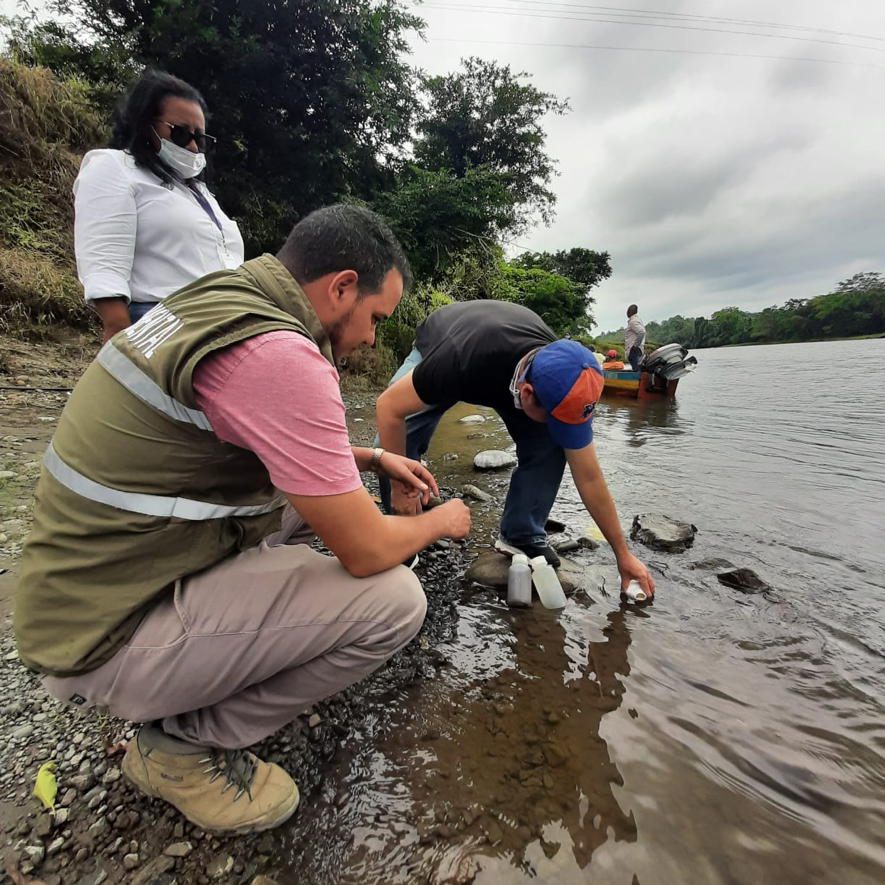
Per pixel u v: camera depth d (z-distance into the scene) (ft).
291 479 3.11
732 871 3.48
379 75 26.81
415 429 7.81
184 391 2.89
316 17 23.50
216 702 3.49
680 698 5.03
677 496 10.64
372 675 5.37
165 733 3.46
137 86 6.29
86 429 3.03
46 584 3.01
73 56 23.95
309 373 3.11
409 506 5.88
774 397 28.40
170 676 3.14
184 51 22.27
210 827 3.57
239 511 3.42
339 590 3.58
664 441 16.55
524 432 6.78
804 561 7.67
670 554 7.93
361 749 4.46
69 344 16.69
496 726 4.73
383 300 3.95
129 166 6.29
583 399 5.49
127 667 3.09
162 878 3.34
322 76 25.43
